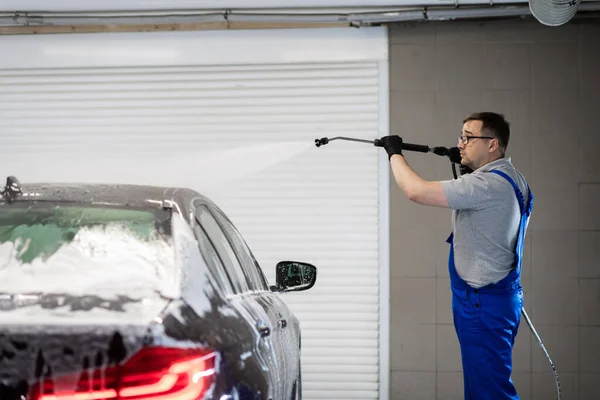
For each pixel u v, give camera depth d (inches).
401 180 185.8
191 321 94.4
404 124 298.0
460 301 183.9
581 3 285.1
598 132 294.2
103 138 304.7
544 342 292.2
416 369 296.0
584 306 292.4
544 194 294.2
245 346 103.4
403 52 298.5
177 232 112.1
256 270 162.4
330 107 299.9
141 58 303.4
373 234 298.7
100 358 86.0
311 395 298.7
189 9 296.4
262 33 301.1
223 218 147.5
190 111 303.1
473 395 183.0
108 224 111.7
